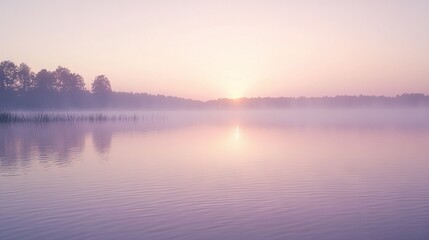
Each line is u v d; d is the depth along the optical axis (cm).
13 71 10788
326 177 2386
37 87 11438
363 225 1504
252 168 2712
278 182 2255
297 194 1977
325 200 1859
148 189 2095
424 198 1889
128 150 3772
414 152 3478
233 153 3522
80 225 1512
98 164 2919
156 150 3766
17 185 2191
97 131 6344
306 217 1600
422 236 1388
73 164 2922
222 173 2531
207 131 6431
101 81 13375
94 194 1988
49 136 5344
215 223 1530
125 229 1464
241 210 1703
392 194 1966
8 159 3173
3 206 1770
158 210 1706
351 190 2058
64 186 2167
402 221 1548
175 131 6444
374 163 2895
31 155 3409
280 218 1591
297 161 3017
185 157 3278
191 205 1781
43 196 1947
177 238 1376
